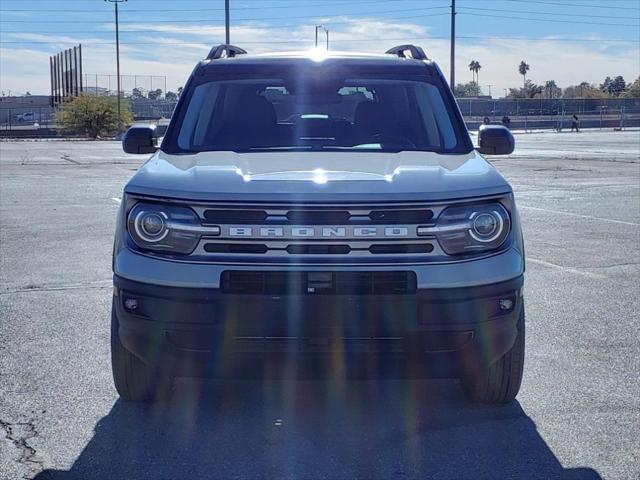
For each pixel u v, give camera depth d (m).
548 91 119.38
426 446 4.87
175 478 4.45
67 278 9.47
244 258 4.61
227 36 43.91
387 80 6.39
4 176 24.50
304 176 4.84
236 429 5.13
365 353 4.68
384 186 4.71
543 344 6.89
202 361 4.75
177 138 5.99
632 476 4.47
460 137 6.06
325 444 4.90
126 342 4.87
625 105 81.25
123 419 5.28
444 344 4.69
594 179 22.50
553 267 10.07
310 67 6.44
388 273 4.61
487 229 4.76
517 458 4.70
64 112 74.56
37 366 6.29
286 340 4.64
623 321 7.60
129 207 4.84
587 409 5.45
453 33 54.25
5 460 4.66
